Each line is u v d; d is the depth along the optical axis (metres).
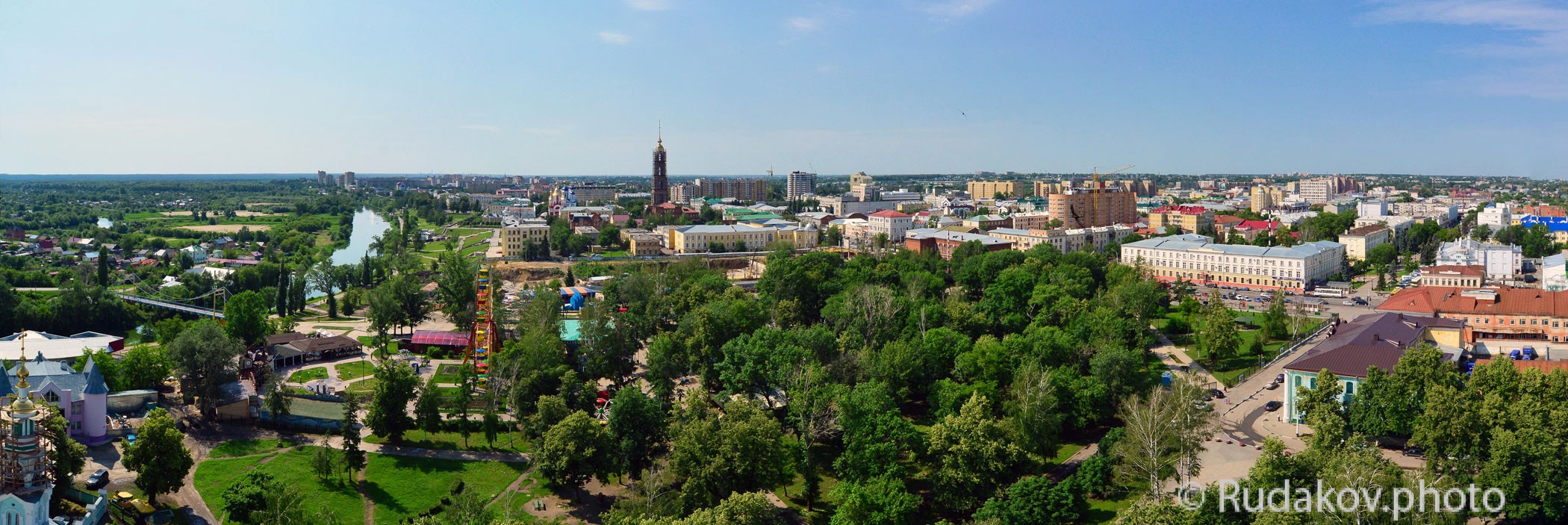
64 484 193.50
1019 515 195.88
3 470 155.12
